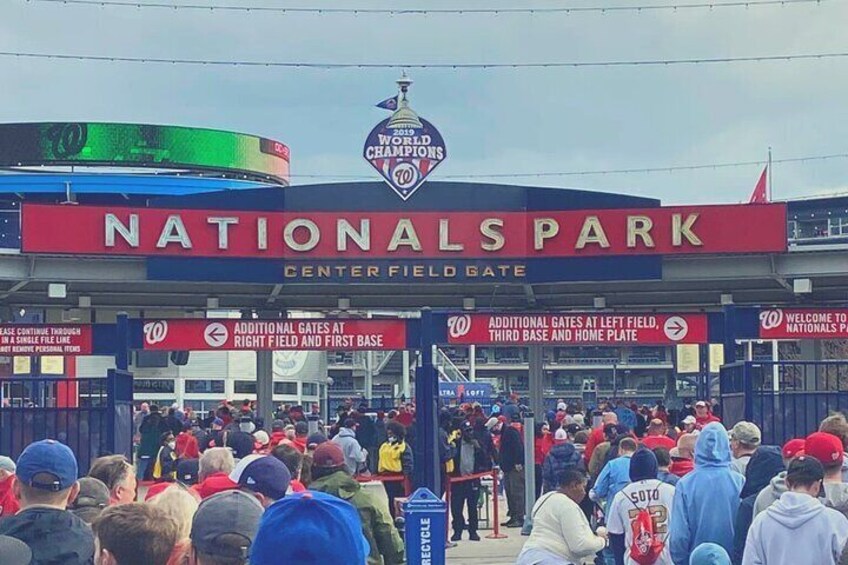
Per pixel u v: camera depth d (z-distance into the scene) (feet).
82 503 21.89
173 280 84.48
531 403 99.14
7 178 176.24
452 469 59.88
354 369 219.82
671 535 28.60
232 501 14.46
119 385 55.26
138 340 58.18
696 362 149.07
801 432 53.88
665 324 58.65
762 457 26.86
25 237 82.23
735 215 85.76
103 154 183.93
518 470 66.33
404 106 87.10
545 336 57.98
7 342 56.70
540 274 86.99
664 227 86.07
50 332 56.90
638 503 31.04
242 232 85.81
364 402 124.98
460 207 87.20
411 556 33.76
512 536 62.80
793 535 22.82
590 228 86.48
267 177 206.08
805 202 240.32
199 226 85.10
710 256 87.10
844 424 30.55
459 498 61.52
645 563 30.78
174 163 189.06
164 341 58.18
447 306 106.01
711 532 27.99
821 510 22.91
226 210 85.71
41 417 52.90
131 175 181.57
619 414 83.61
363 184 86.94
